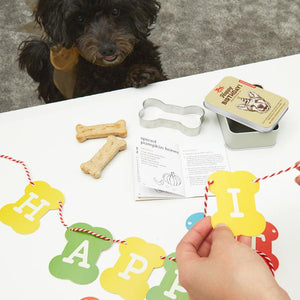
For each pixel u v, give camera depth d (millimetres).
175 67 1667
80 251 713
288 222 724
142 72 1011
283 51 1700
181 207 762
